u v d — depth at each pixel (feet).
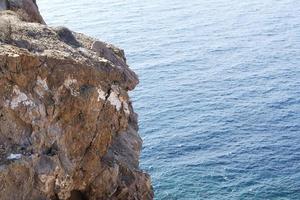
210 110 254.68
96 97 73.36
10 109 65.82
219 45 380.99
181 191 178.60
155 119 244.42
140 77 307.78
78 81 72.13
